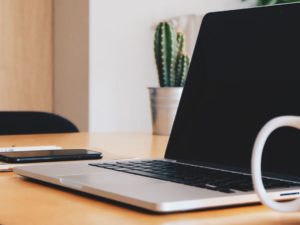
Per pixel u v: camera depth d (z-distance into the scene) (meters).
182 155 0.85
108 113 3.01
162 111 1.71
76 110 3.05
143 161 0.80
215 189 0.53
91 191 0.55
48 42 3.21
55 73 3.22
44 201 0.55
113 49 3.01
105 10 2.97
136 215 0.48
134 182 0.58
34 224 0.45
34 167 0.73
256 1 3.30
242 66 0.79
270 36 0.76
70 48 3.08
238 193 0.51
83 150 0.95
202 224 0.45
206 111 0.84
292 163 0.65
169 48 1.70
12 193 0.60
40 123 1.76
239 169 0.74
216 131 0.81
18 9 3.10
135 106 3.11
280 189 0.54
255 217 0.48
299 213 0.50
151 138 1.58
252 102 0.76
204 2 3.27
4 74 3.07
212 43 0.86
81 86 3.00
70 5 3.07
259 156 0.43
